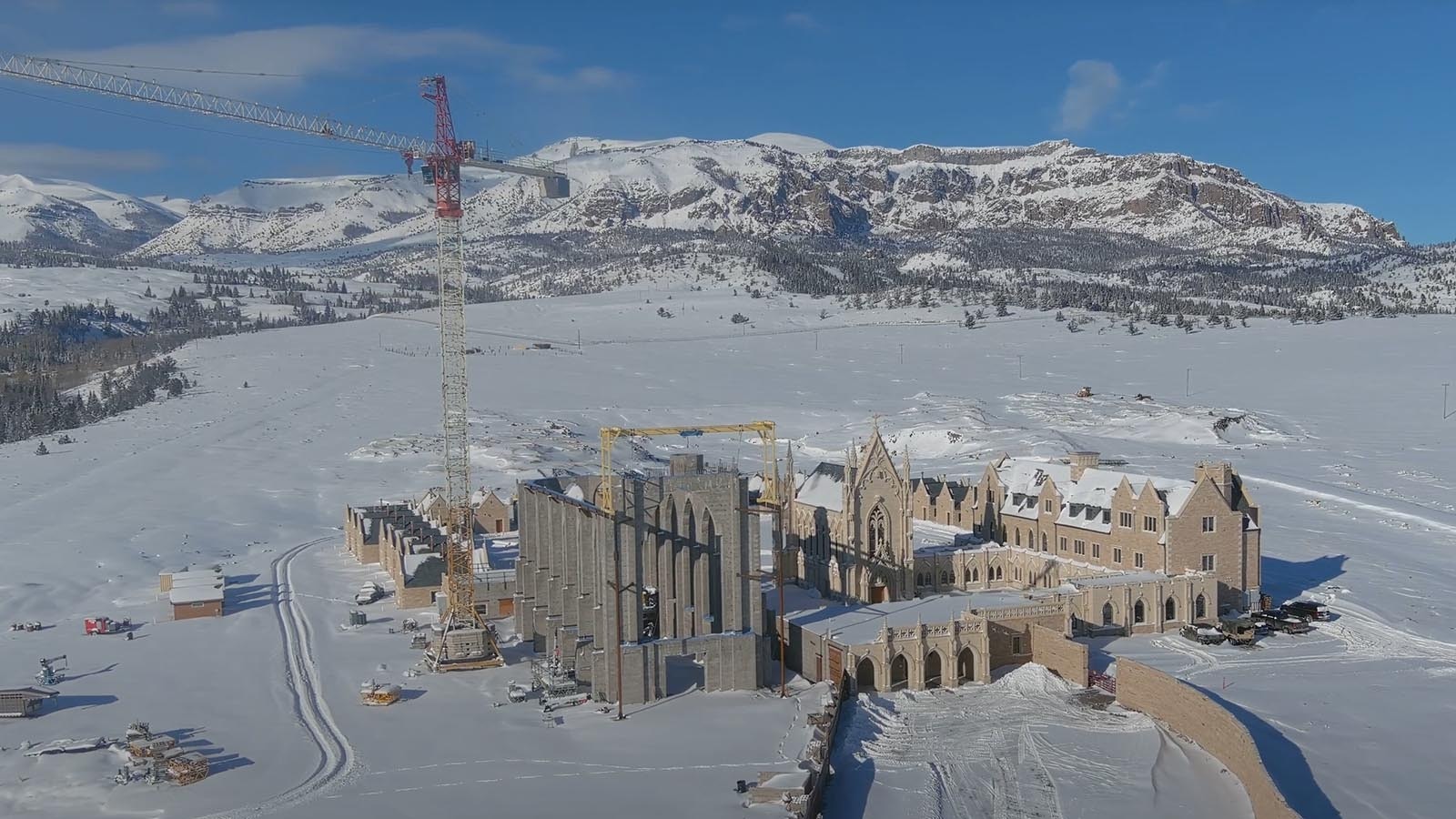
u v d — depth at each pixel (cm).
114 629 12119
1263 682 9694
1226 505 12038
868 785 7756
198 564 15725
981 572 13638
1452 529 16275
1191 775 7775
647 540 9988
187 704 9512
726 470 10781
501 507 16850
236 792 7581
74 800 7481
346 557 16125
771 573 13350
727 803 7231
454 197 14875
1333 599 12431
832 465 13562
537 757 8188
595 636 9612
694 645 9706
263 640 11638
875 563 12275
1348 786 7462
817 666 10188
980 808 7356
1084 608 11181
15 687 9912
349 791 7575
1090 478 13375
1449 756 7950
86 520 18525
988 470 14900
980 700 9600
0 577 14738
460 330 14538
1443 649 10600
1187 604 11506
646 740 8506
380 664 10738
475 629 10819
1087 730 8725
